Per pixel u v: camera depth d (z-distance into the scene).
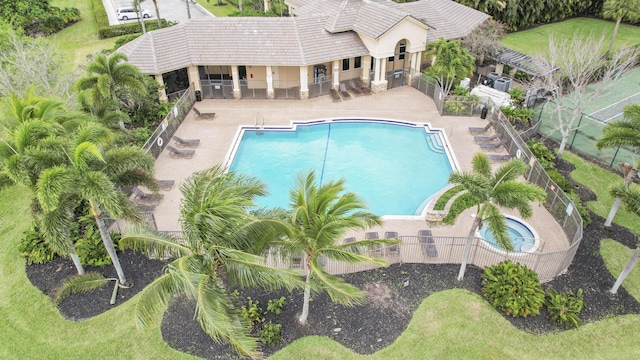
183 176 29.42
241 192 16.22
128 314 20.20
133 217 18.19
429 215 25.16
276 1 57.56
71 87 29.92
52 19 54.16
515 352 18.66
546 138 33.97
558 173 28.66
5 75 30.48
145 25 54.97
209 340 19.00
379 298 20.84
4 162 16.70
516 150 30.58
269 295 20.86
